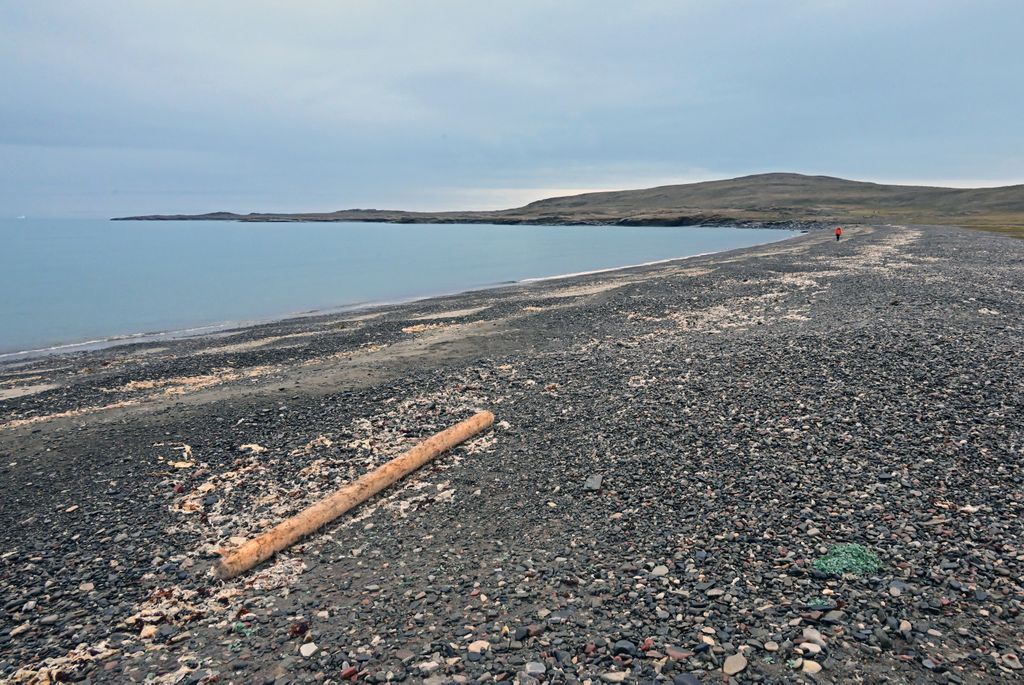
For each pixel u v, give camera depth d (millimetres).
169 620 6422
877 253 49625
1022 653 5207
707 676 5062
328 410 13742
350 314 34781
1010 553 6688
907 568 6492
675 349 17625
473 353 20031
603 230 177500
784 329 19391
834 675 4996
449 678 5234
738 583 6422
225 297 47219
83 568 7602
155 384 18375
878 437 9914
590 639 5672
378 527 8367
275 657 5688
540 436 11391
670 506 8305
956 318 19469
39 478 10805
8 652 6020
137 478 10461
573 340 21031
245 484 9922
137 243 147000
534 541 7730
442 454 10820
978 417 10438
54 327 34406
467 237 154375
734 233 137625
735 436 10453
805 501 8070
